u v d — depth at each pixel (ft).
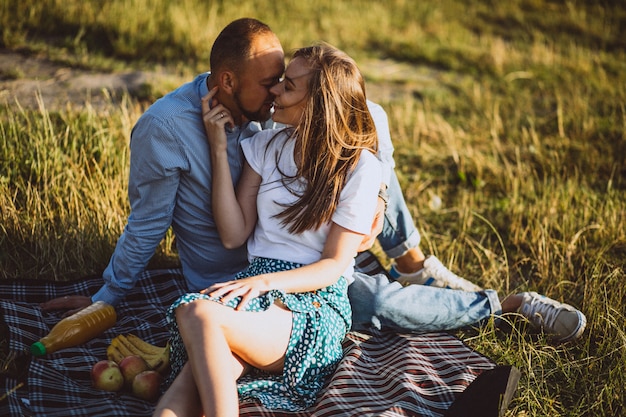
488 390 9.16
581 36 31.45
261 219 10.25
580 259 14.44
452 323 11.42
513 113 22.89
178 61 23.93
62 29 24.41
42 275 12.50
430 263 12.68
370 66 26.71
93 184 14.40
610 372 10.47
